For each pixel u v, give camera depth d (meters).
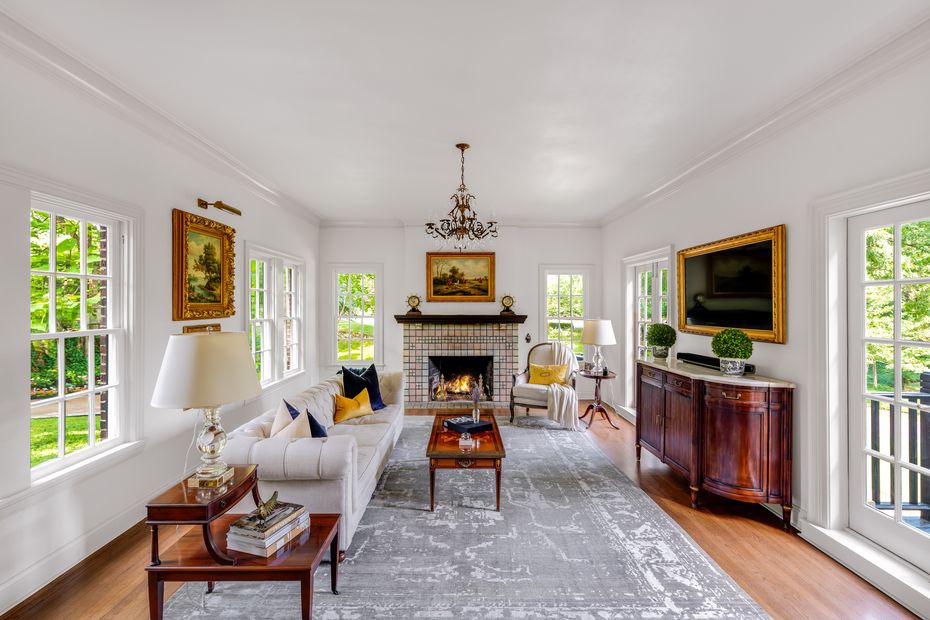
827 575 2.15
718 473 2.74
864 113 2.15
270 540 1.68
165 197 2.91
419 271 6.00
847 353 2.41
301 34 1.92
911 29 1.84
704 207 3.61
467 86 2.38
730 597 1.97
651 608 1.90
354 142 3.19
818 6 1.72
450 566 2.20
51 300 2.21
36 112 2.01
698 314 3.68
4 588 1.86
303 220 5.45
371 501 2.95
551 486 3.22
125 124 2.55
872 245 2.29
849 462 2.40
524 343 6.19
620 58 2.10
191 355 1.69
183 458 3.09
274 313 4.72
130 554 2.31
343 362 6.16
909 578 1.95
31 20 1.81
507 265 6.04
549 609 1.89
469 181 4.18
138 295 2.65
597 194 4.65
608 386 5.89
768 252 2.82
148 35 1.92
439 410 5.71
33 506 2.00
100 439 2.48
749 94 2.45
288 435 2.32
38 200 2.11
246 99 2.52
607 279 5.91
